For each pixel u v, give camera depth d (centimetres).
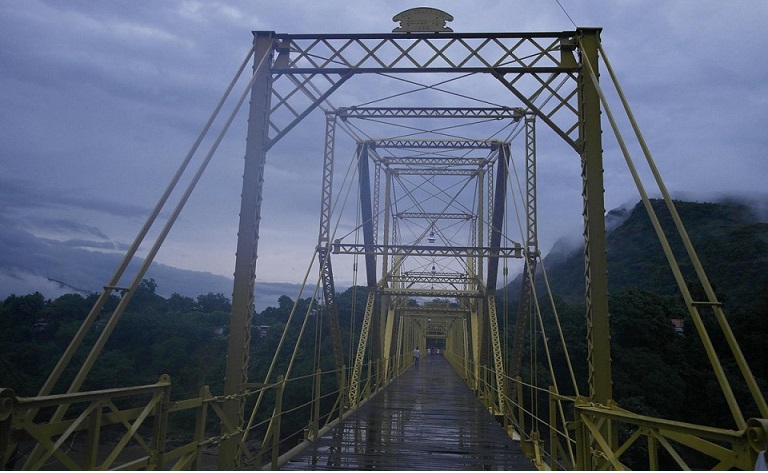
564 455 812
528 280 1667
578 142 870
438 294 2542
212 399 629
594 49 873
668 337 3478
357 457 975
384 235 2642
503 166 2028
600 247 807
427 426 1395
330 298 1706
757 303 3222
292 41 944
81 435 1888
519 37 905
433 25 925
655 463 464
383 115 1577
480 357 2417
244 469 777
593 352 780
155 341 4962
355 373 1903
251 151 892
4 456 319
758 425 326
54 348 3609
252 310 854
